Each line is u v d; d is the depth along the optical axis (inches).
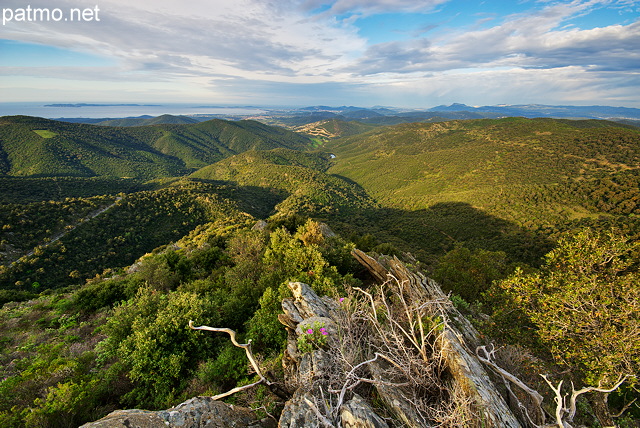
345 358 198.7
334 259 757.3
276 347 398.6
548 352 315.6
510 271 886.4
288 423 169.2
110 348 510.6
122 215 3533.5
